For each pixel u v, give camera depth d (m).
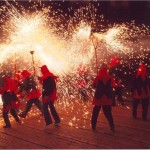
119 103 12.18
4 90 9.44
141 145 7.55
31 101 10.21
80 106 12.00
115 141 7.89
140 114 10.48
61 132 8.79
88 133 8.61
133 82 9.83
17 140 8.27
